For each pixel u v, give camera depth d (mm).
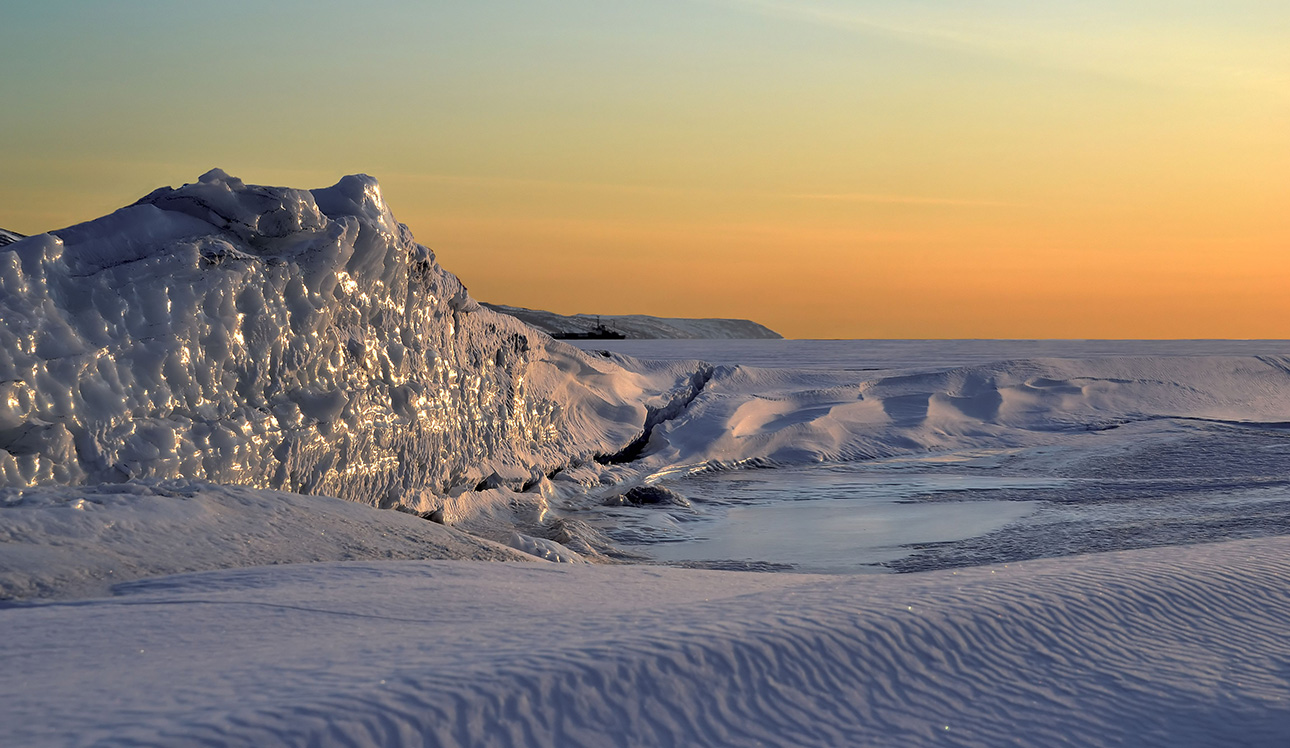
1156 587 6801
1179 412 38156
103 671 4770
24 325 11047
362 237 15938
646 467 26656
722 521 19969
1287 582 7086
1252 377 43469
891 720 4797
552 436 25094
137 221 13391
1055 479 25156
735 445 29406
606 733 4402
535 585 8289
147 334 12320
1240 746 4668
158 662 4980
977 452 31469
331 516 11484
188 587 7426
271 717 4020
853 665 5227
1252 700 5109
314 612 6445
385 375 16719
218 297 13188
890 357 121000
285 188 14773
